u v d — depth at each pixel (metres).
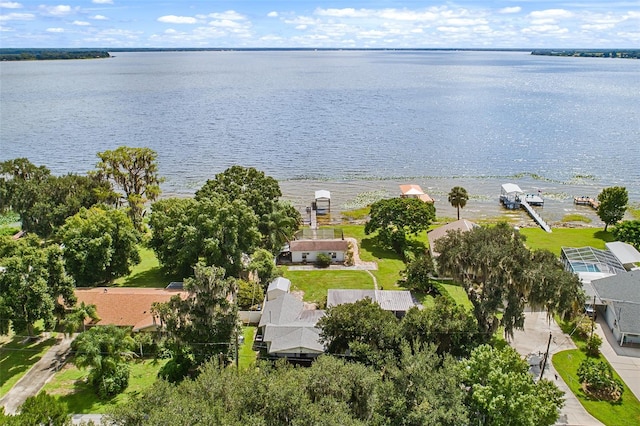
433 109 187.75
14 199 70.25
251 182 69.50
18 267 42.06
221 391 27.97
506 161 116.94
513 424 28.67
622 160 116.75
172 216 59.66
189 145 129.12
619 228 70.06
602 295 48.69
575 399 38.09
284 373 30.12
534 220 82.06
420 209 68.12
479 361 31.53
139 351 43.16
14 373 40.66
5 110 178.50
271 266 55.69
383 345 37.22
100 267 53.09
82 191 70.88
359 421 26.53
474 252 43.62
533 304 41.25
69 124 152.75
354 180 103.75
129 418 26.09
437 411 28.08
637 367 42.34
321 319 39.91
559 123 158.38
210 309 39.31
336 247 63.97
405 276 58.41
